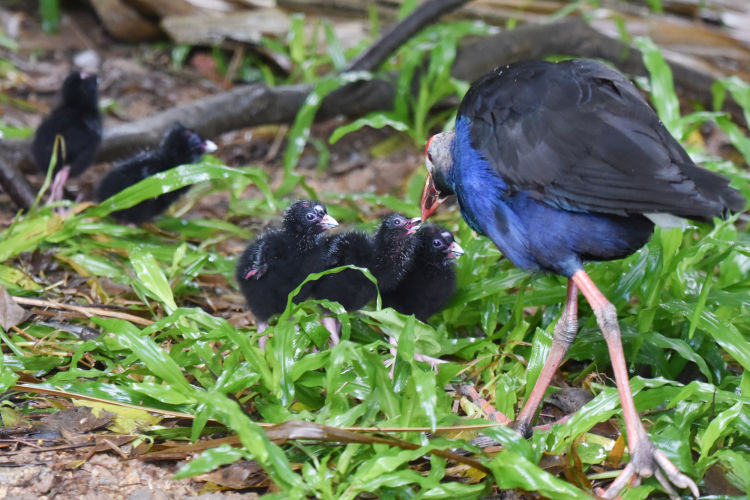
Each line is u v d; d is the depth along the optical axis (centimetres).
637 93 902
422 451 773
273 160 1683
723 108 1850
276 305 1048
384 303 1073
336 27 1966
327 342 1038
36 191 1445
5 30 1984
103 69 1892
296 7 2009
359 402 927
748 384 921
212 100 1627
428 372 830
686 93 1847
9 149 1476
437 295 1052
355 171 1634
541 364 940
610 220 854
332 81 1550
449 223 1391
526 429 895
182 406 895
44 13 1994
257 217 1434
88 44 1988
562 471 841
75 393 878
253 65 1961
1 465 817
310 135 1772
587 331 1035
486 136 891
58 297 1128
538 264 895
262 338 1045
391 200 1334
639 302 1194
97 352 1009
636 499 785
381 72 1725
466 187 912
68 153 1349
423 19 1644
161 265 1224
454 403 951
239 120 1639
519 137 868
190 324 1028
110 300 1125
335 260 1036
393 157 1691
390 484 754
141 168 1294
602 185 824
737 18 2270
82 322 1079
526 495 800
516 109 884
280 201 1375
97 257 1193
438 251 1033
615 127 840
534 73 909
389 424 837
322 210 1034
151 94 1831
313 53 1809
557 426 858
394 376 891
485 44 1753
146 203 1268
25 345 1006
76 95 1351
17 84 1789
